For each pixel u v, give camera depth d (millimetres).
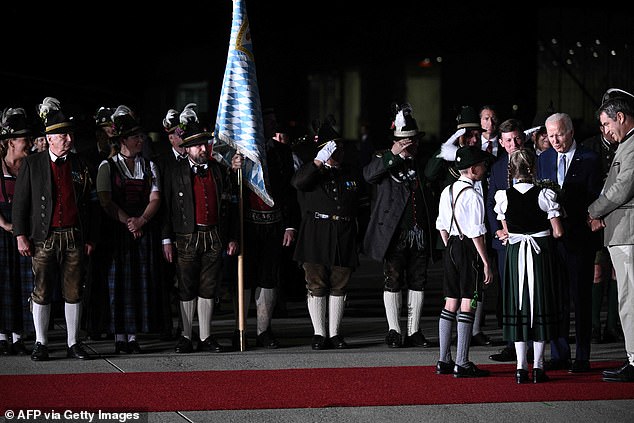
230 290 29453
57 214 23594
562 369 23297
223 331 28391
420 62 96812
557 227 21188
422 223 25797
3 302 24234
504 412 19188
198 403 19625
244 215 25594
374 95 98625
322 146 25562
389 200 25781
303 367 23203
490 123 26766
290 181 26688
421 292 25984
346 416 18812
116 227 24672
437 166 25672
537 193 21406
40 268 23594
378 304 33812
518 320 21375
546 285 21359
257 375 22250
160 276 25109
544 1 71000
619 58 72250
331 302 25781
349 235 25594
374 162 25750
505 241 22000
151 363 23516
